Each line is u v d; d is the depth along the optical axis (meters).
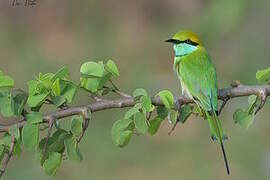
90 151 14.99
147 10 19.77
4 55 18.92
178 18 19.23
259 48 16.81
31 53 18.92
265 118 15.06
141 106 5.89
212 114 6.86
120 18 19.75
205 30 17.20
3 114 5.75
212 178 14.43
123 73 18.53
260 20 16.70
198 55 7.88
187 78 7.66
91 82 6.00
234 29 16.86
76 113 5.88
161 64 18.94
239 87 6.36
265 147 14.72
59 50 19.19
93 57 19.08
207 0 17.97
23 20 19.50
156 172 14.73
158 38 19.42
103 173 14.71
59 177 14.39
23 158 14.20
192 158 14.90
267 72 6.19
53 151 5.92
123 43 19.38
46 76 5.86
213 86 7.50
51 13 19.58
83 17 19.61
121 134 5.91
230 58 17.17
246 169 14.44
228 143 14.93
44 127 5.91
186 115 6.30
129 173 14.72
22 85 18.12
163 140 15.37
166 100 6.03
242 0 16.44
